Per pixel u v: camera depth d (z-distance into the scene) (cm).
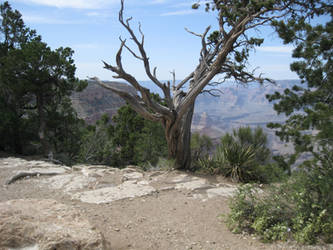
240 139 1020
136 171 990
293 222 457
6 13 2353
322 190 452
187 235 471
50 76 2156
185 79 1306
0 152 2100
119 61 937
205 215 567
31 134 2300
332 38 689
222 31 1048
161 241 446
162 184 802
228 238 458
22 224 314
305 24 745
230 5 1087
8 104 2133
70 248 300
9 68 1952
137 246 425
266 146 997
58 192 717
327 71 725
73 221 351
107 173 934
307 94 756
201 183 809
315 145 561
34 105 2547
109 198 662
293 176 529
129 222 524
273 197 507
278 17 928
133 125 2523
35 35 2509
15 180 823
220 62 1016
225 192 727
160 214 572
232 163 921
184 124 1101
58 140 2466
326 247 393
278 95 837
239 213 490
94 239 316
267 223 467
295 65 779
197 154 1238
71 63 2259
